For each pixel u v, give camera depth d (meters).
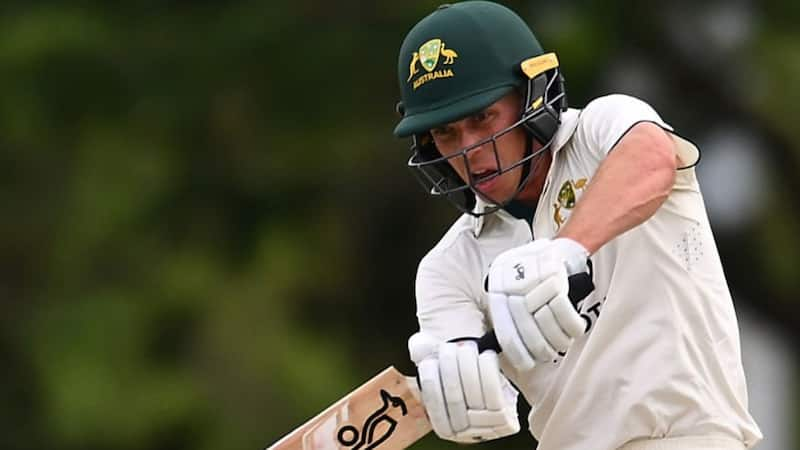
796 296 48.25
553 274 11.92
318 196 43.94
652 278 13.10
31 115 42.44
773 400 50.69
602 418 13.24
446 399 12.41
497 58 13.09
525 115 13.08
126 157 43.12
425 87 13.16
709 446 12.97
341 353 43.81
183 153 43.31
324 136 42.41
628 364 13.09
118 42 42.94
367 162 42.91
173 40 43.03
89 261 43.62
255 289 43.00
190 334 42.69
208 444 41.50
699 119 45.19
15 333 43.75
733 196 46.50
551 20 41.72
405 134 13.20
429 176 13.84
